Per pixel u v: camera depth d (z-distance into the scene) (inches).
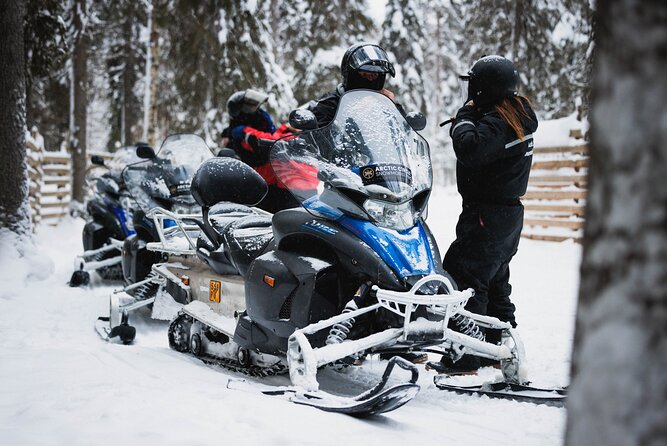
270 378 178.1
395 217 161.2
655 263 47.4
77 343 217.6
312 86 971.9
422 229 164.4
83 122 794.8
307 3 1039.6
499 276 194.5
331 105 210.2
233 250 186.2
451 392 164.4
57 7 586.6
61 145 1099.3
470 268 182.5
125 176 281.4
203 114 733.3
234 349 189.0
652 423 47.4
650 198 47.8
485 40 869.8
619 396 48.6
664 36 47.4
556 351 213.5
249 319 174.9
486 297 184.9
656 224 47.4
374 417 135.8
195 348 201.2
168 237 246.4
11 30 353.1
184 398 133.2
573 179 502.0
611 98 49.8
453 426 134.3
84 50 799.1
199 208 276.7
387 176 162.7
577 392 51.7
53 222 640.4
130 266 267.7
